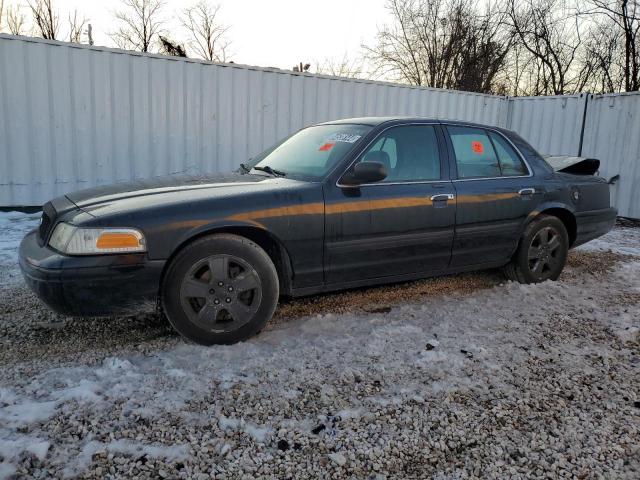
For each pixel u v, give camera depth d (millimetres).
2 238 6363
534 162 4988
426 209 4156
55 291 3055
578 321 4129
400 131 4250
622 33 16688
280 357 3277
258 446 2424
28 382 2896
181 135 8352
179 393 2809
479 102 11469
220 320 3447
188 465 2277
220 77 8484
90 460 2273
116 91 7805
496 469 2338
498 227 4625
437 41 21234
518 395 2947
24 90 7262
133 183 3934
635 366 3369
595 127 10305
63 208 3443
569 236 5328
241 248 3430
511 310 4312
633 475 2314
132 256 3139
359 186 3898
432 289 4832
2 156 7289
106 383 2896
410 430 2590
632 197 9867
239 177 4051
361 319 4008
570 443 2529
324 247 3748
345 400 2824
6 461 2232
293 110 9211
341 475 2268
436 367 3217
